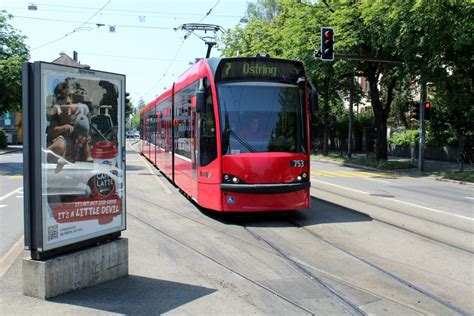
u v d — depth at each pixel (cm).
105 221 587
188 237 881
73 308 500
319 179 2077
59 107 524
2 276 611
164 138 1944
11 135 5666
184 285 590
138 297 540
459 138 3109
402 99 4247
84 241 566
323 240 864
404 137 3944
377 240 866
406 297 566
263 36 3872
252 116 1018
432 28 1953
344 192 1580
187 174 1281
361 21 2406
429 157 3544
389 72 2839
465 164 3011
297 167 1021
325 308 521
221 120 1006
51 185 519
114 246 600
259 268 680
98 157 572
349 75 2941
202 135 1076
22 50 3744
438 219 1082
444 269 686
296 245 825
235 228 972
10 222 1032
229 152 997
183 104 1371
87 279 566
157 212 1161
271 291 575
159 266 677
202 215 1122
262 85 1036
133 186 1716
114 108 590
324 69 2664
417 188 1767
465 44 1844
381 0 2055
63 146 529
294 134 1037
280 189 994
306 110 1064
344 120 4934
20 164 2781
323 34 2011
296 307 522
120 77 596
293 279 629
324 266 696
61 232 532
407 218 1089
